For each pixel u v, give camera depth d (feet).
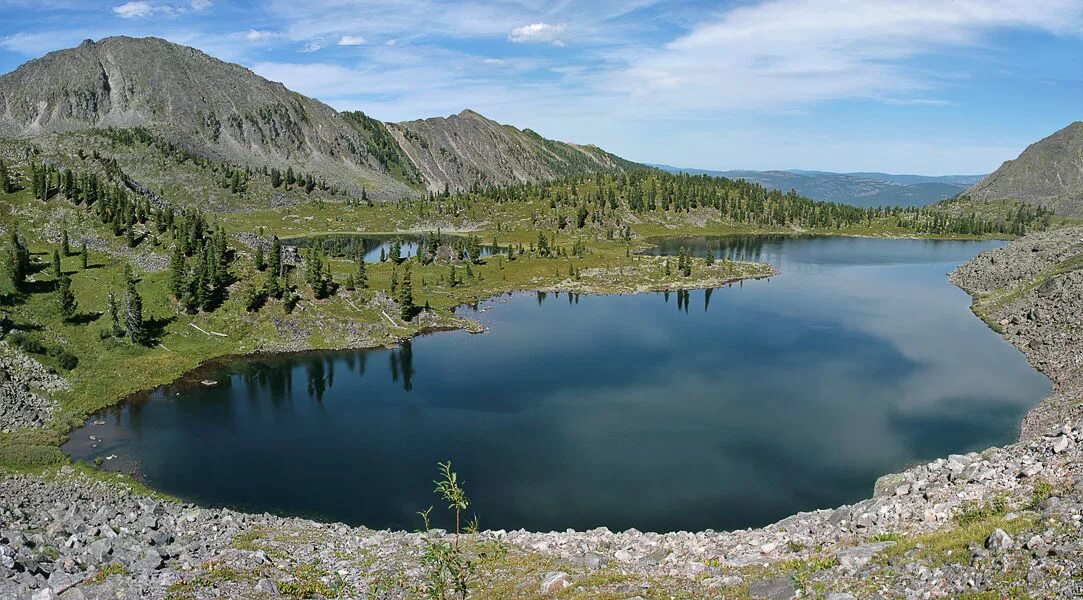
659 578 97.45
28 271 385.09
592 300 558.97
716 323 459.32
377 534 156.25
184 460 229.45
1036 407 267.18
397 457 232.32
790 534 119.14
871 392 300.81
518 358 368.07
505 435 252.83
